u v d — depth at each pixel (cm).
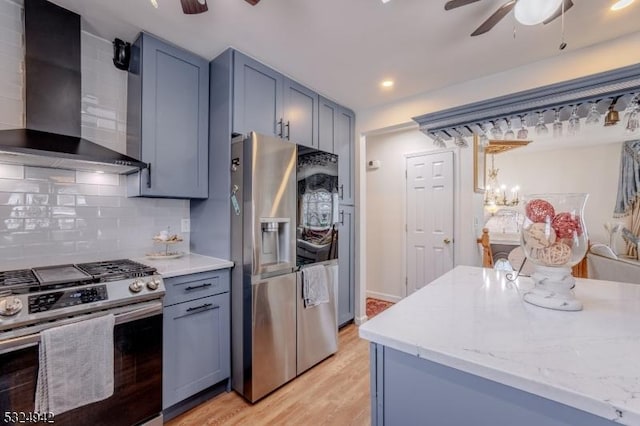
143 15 176
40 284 133
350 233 329
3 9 167
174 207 242
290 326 218
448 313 107
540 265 117
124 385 149
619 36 193
